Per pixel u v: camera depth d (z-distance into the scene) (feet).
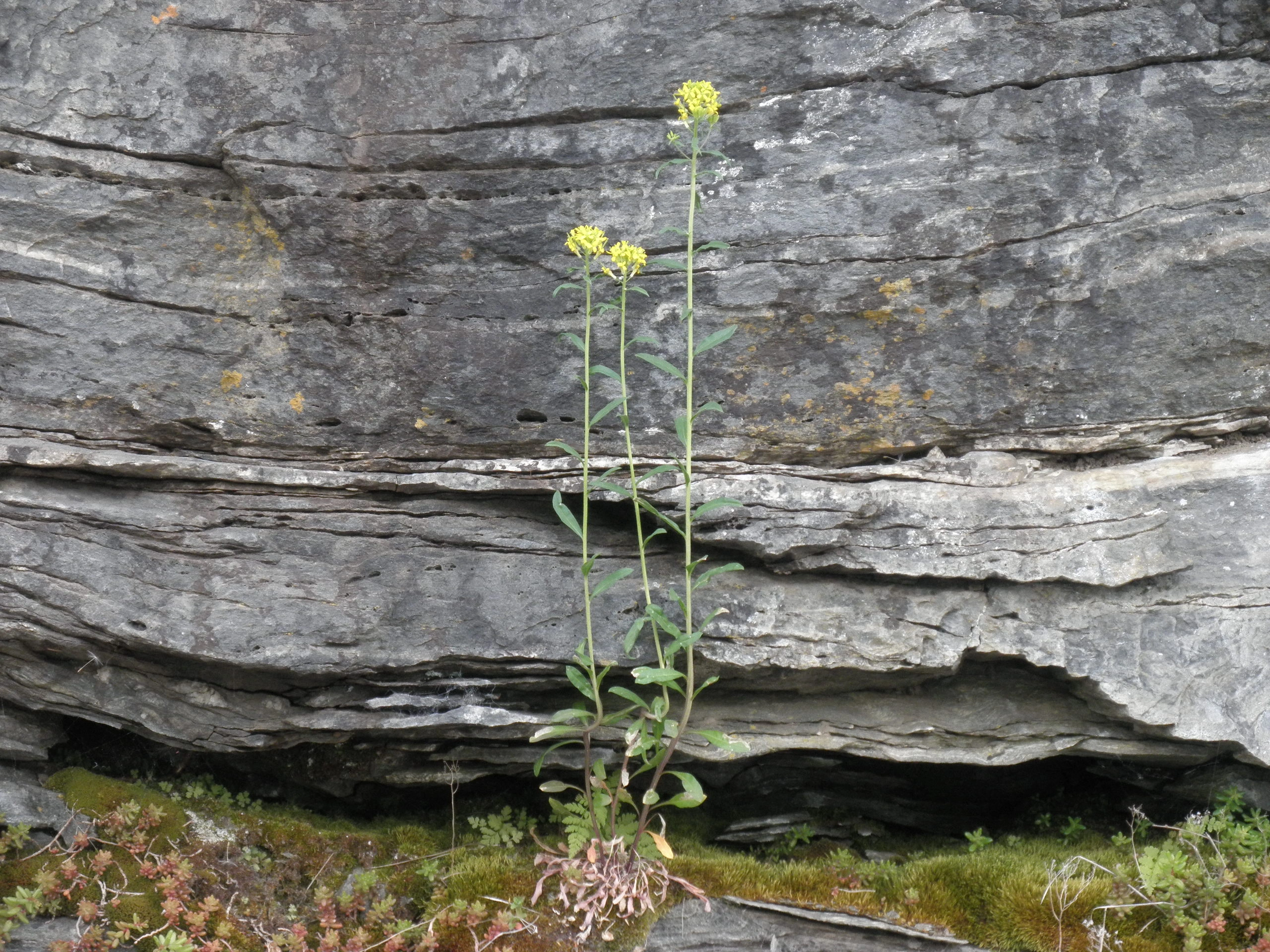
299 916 2.83
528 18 2.87
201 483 2.91
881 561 2.87
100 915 2.73
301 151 2.88
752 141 2.88
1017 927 2.76
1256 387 2.89
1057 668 2.89
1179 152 2.81
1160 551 2.86
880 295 2.89
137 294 2.89
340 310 2.94
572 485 2.95
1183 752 2.93
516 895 2.84
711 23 2.85
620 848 2.82
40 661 2.92
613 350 2.95
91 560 2.84
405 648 2.92
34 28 2.82
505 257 2.93
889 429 2.95
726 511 2.87
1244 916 2.71
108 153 2.87
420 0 2.87
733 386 2.94
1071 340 2.88
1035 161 2.83
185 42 2.86
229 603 2.87
